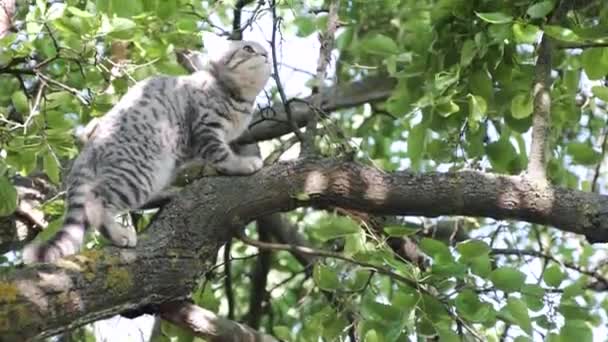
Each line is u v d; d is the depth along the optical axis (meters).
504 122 10.23
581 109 10.91
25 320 7.18
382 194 8.47
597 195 8.48
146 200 8.92
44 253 8.01
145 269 7.93
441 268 8.48
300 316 12.67
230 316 12.13
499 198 8.44
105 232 8.38
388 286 10.84
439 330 8.48
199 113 9.55
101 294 7.64
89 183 8.58
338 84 13.23
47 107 9.75
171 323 9.38
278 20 9.82
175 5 10.09
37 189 11.05
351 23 12.06
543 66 8.93
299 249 9.13
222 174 8.83
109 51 10.18
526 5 9.09
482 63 9.48
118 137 8.78
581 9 9.72
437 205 8.50
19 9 10.55
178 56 11.50
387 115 13.88
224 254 12.04
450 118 9.79
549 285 8.84
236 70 9.73
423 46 9.75
